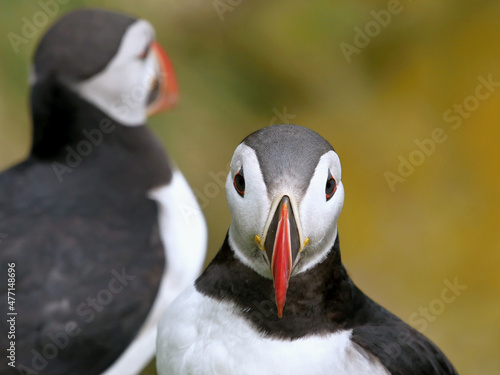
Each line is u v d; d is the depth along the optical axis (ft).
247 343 17.57
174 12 46.14
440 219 49.37
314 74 49.62
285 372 17.28
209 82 45.91
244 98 47.83
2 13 39.73
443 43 51.44
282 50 48.93
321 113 50.31
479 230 49.19
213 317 18.07
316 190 16.75
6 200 28.63
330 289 18.10
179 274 29.78
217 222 42.37
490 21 51.21
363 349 17.87
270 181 16.62
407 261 48.55
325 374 17.31
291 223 16.31
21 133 39.81
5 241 27.14
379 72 51.52
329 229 17.46
